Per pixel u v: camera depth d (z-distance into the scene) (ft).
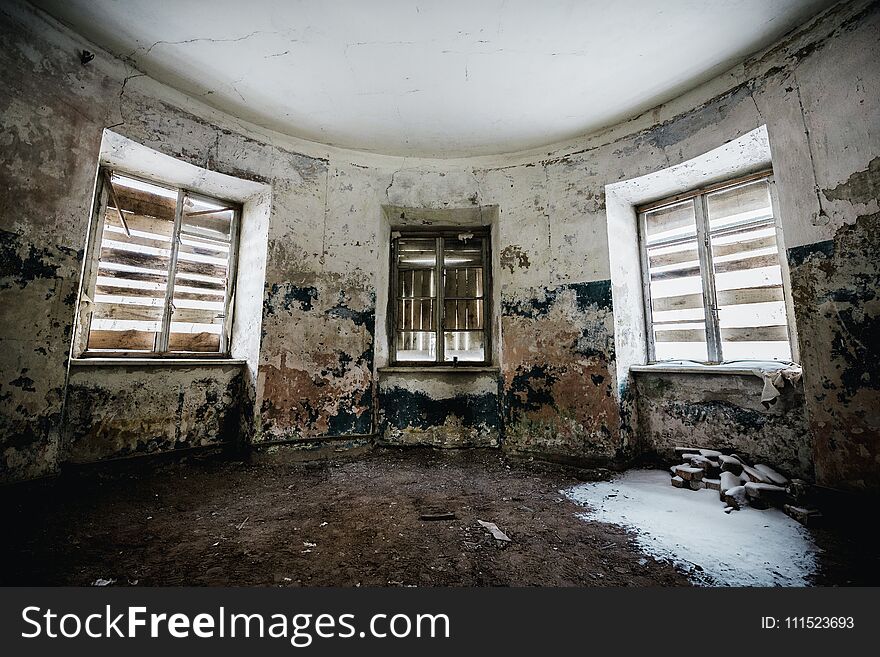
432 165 13.12
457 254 14.21
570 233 11.72
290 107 10.68
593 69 9.29
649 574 5.48
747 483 7.97
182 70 9.40
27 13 7.61
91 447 8.72
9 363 7.25
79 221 8.28
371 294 12.60
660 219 11.94
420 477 9.96
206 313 11.67
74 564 5.47
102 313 10.02
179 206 11.30
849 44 7.32
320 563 5.65
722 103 9.32
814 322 7.59
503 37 8.40
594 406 10.91
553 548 6.22
